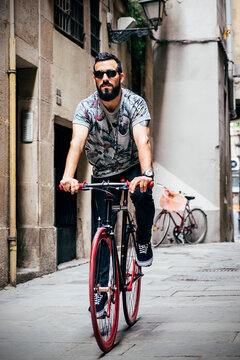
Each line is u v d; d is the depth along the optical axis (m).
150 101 16.06
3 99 7.44
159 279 7.80
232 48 19.17
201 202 16.11
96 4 11.88
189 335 4.40
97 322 3.90
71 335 4.60
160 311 5.46
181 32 16.52
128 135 4.48
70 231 10.42
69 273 8.77
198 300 6.00
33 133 8.52
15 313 5.57
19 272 7.85
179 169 16.30
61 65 9.50
